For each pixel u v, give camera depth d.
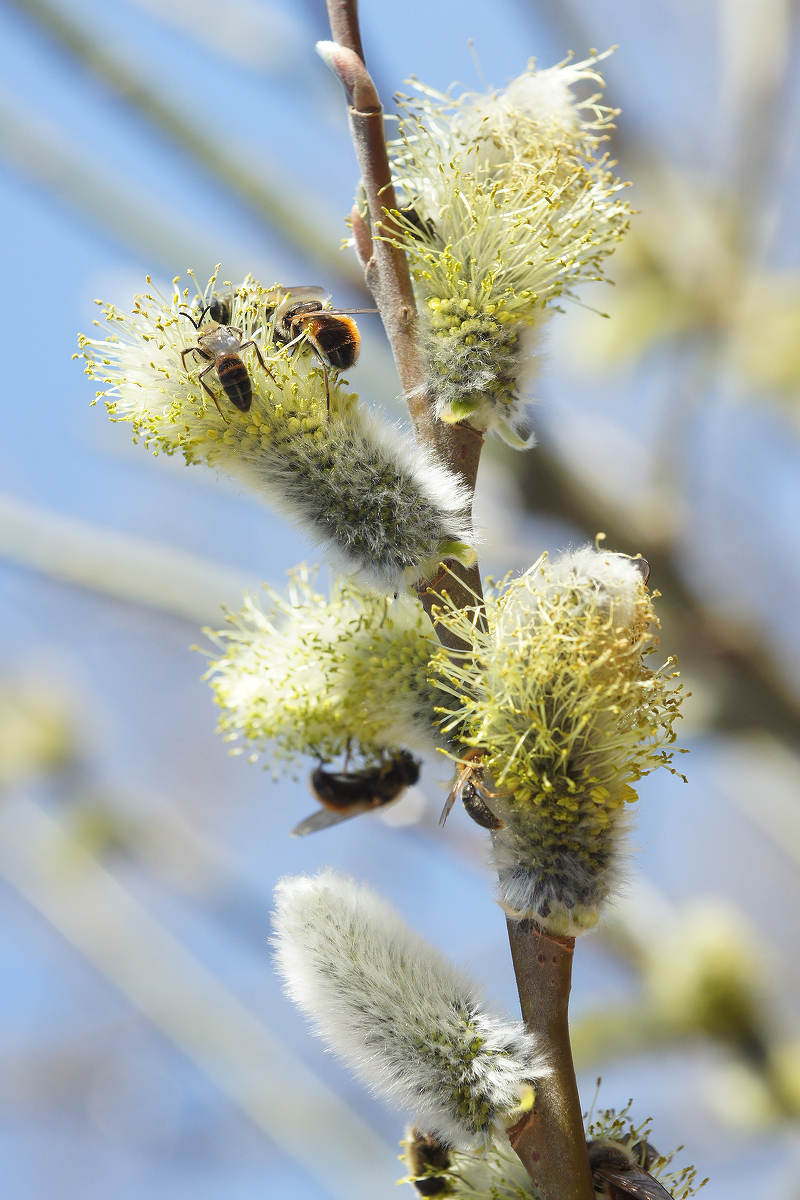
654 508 0.66
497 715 0.48
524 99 0.50
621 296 0.68
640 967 0.62
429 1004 0.48
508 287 0.49
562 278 0.49
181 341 0.49
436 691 0.49
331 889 0.48
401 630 0.49
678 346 0.66
